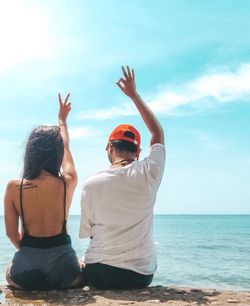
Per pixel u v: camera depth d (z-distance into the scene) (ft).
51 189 11.66
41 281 11.43
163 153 12.22
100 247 11.71
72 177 12.14
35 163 11.73
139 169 11.68
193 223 400.47
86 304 10.08
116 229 11.53
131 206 11.54
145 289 11.99
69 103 14.03
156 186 11.83
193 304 10.39
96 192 11.75
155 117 12.80
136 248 11.60
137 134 12.51
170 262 78.43
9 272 11.73
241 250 107.24
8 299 10.64
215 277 58.65
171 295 11.32
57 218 11.67
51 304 10.15
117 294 11.23
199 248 114.21
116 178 11.66
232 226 317.42
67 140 13.35
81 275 12.01
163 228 284.20
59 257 11.53
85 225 12.23
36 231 11.56
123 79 12.87
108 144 12.65
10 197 11.64
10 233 11.80
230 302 10.75
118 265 11.44
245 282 54.19
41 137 11.84
